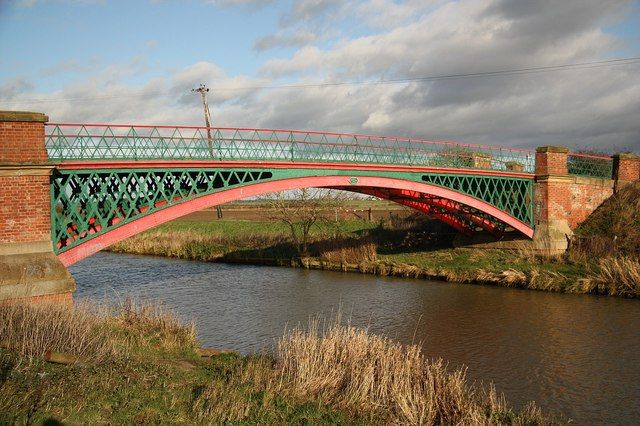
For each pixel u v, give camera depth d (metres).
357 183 28.77
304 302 30.05
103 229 19.88
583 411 15.25
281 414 11.45
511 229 39.28
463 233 42.53
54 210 18.69
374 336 16.48
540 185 38.19
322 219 57.66
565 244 37.41
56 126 18.86
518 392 16.72
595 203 41.50
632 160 44.44
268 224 62.31
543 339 22.19
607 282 30.23
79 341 13.86
